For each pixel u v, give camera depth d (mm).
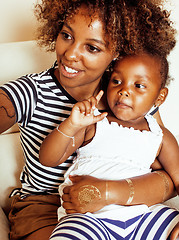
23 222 1193
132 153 1146
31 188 1308
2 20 1733
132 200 1068
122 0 1007
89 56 1019
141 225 1063
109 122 1187
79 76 1062
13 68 1426
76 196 1040
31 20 1748
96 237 954
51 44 1256
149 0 1116
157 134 1209
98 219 1032
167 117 1685
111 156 1130
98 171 1111
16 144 1451
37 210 1223
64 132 1035
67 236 926
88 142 1161
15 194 1387
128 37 1062
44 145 1071
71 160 1209
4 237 1155
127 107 1137
